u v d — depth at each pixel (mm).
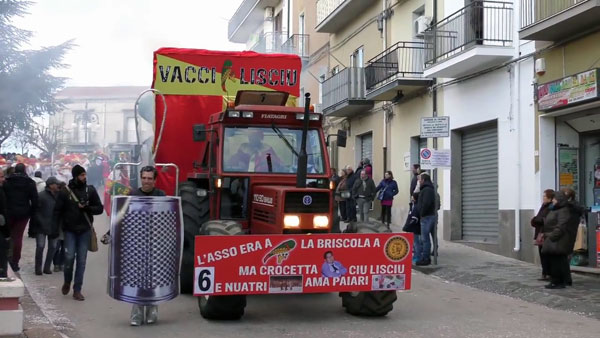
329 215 8375
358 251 8031
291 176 9367
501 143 14859
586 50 12336
